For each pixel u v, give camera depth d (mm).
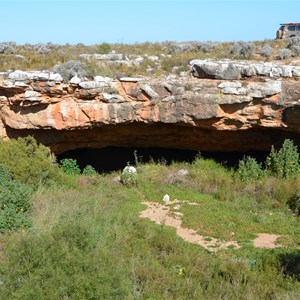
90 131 16297
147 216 11711
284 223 10953
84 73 14797
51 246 6473
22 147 13555
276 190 12953
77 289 5789
